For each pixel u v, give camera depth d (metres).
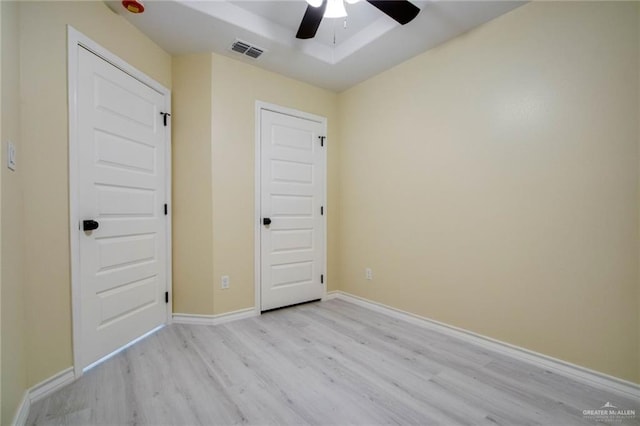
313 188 3.26
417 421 1.38
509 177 2.01
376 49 2.52
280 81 2.98
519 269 1.97
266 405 1.49
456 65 2.32
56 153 1.64
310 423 1.37
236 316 2.70
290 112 3.06
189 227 2.59
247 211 2.77
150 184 2.35
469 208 2.24
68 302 1.70
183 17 2.09
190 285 2.59
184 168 2.58
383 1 1.81
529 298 1.92
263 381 1.70
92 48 1.85
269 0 2.13
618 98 1.59
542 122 1.86
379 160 2.98
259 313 2.85
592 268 1.68
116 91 2.04
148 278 2.34
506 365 1.89
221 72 2.61
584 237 1.71
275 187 2.96
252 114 2.80
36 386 1.53
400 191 2.77
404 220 2.73
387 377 1.75
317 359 1.97
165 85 2.51
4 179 1.23
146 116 2.31
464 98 2.27
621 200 1.58
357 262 3.22
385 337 2.33
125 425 1.35
